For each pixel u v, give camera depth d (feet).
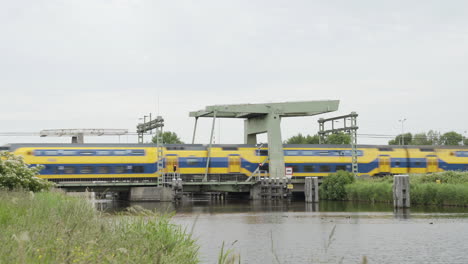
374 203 260.62
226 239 128.98
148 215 65.10
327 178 304.30
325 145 330.13
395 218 178.60
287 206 251.19
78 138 314.14
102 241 41.88
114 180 295.07
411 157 338.34
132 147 298.76
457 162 344.08
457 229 146.82
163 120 295.48
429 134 568.41
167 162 302.04
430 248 115.55
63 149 287.89
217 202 293.84
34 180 126.62
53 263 31.71
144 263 40.11
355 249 114.62
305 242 124.36
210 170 308.60
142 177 297.94
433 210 208.54
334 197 295.07
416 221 167.84
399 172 335.88
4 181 117.80
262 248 115.14
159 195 289.94
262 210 225.35
